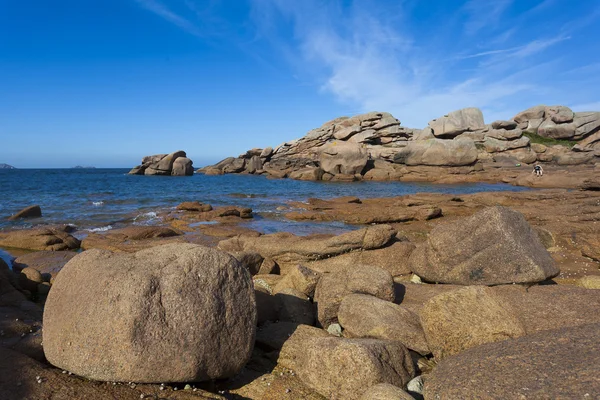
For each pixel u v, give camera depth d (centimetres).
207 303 455
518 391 314
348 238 963
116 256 496
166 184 4788
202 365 438
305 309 686
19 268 1153
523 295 610
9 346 519
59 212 2275
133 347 415
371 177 5394
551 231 1318
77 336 429
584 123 6391
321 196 3397
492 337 477
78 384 415
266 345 568
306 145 6569
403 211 2022
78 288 461
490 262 732
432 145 5319
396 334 543
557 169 4991
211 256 488
